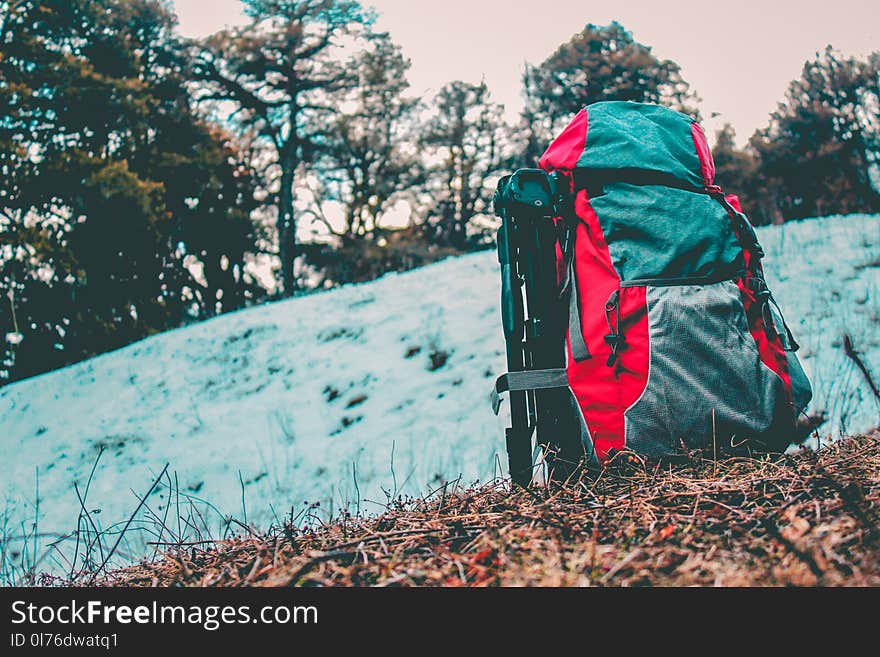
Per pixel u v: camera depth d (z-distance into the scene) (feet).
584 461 8.93
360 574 6.09
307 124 132.46
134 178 82.89
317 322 40.73
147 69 111.04
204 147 112.27
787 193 127.03
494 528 6.82
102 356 48.78
